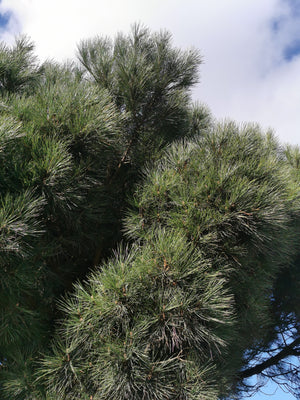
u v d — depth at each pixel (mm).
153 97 3389
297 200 3264
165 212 2887
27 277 2541
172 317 2416
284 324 4871
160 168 3158
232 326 2887
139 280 2453
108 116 2836
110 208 3373
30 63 3432
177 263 2486
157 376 2404
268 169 2953
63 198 2564
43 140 2660
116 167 3473
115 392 2354
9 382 2510
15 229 2168
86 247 3279
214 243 2846
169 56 3424
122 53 3480
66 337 2541
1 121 2420
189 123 3957
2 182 2428
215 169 2883
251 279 3182
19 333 2617
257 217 2725
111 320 2422
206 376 2613
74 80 3256
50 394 2473
